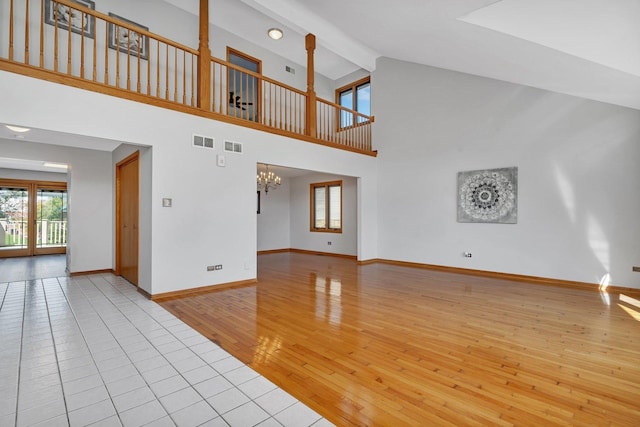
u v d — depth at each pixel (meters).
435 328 3.25
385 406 1.92
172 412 1.85
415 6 3.29
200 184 4.62
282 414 1.83
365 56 7.48
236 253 5.05
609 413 1.85
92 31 4.77
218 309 3.85
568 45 3.02
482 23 3.13
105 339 2.91
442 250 6.61
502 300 4.30
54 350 2.67
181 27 5.80
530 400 1.99
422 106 6.93
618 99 4.36
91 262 5.95
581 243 4.99
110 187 6.16
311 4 4.93
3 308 3.84
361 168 7.38
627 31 3.07
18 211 8.77
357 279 5.68
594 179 4.88
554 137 5.22
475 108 6.12
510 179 5.67
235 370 2.35
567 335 3.06
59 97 3.45
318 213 9.45
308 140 6.17
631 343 2.87
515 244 5.64
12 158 5.31
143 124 4.08
